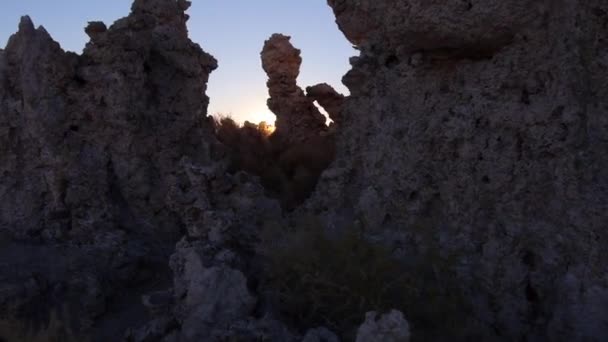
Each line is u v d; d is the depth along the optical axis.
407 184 7.25
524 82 6.52
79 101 8.91
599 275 5.70
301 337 5.61
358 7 8.02
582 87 6.03
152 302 6.42
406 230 7.18
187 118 9.91
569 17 6.06
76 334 7.11
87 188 8.71
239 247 7.23
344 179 8.06
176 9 11.70
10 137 8.74
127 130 8.98
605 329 5.59
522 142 6.48
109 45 8.98
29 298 7.27
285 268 6.15
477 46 6.71
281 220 7.96
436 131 7.11
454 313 5.84
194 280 6.13
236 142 14.28
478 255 6.55
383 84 7.77
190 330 5.98
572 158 6.00
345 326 5.72
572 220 5.93
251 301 6.06
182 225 9.25
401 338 4.89
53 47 8.81
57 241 8.38
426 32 6.77
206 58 10.47
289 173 13.55
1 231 8.51
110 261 8.11
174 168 9.42
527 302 6.18
